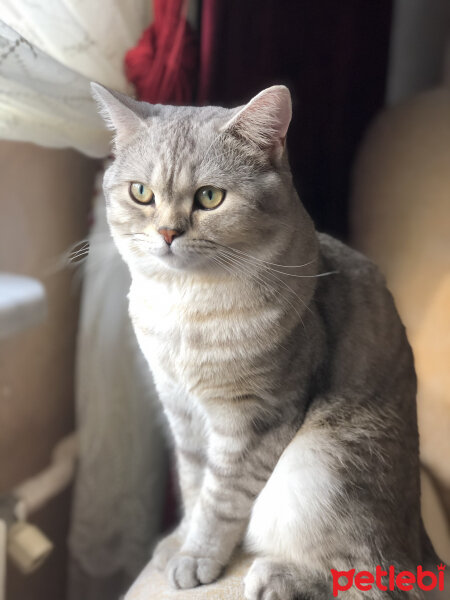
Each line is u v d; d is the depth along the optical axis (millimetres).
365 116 2016
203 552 981
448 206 1604
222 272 918
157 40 1278
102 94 936
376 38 1981
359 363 1048
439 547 1357
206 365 952
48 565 1569
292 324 949
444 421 1442
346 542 969
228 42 1451
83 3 1110
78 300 1589
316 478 979
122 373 1493
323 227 1941
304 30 1696
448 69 2119
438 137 1665
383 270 1683
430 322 1524
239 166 912
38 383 1498
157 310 974
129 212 935
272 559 993
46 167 1417
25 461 1480
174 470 1572
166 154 901
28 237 1401
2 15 992
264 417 968
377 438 1025
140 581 1016
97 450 1510
